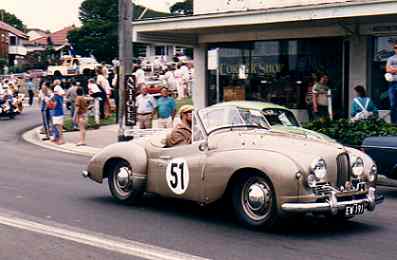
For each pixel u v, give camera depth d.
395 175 11.40
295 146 8.47
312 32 20.33
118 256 7.29
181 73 37.50
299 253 7.46
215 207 10.11
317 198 8.13
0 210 9.84
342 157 8.43
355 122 15.00
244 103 11.20
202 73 23.75
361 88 15.95
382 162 11.43
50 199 10.85
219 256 7.30
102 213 9.71
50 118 22.62
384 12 16.17
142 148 10.11
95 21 76.12
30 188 12.02
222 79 23.23
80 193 11.50
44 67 82.94
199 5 22.66
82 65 50.50
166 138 9.79
